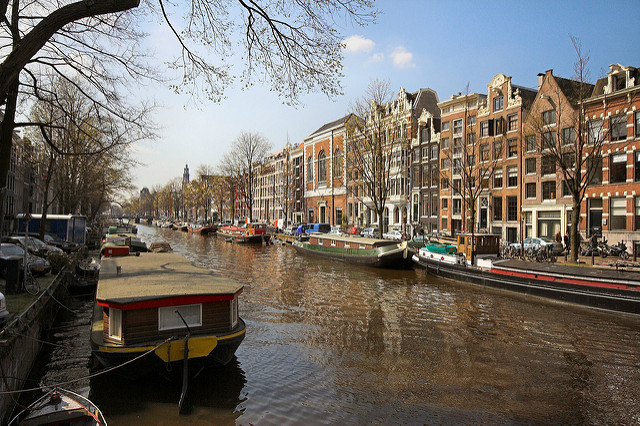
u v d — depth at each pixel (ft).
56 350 37.45
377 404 27.14
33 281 43.47
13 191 151.12
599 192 91.97
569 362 34.76
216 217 340.18
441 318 48.32
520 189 111.96
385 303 56.13
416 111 163.02
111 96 40.04
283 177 267.80
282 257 117.39
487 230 121.70
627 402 27.71
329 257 106.22
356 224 185.88
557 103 99.71
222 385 29.60
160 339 28.07
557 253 86.69
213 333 29.76
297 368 32.99
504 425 24.68
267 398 27.76
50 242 85.46
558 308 53.06
